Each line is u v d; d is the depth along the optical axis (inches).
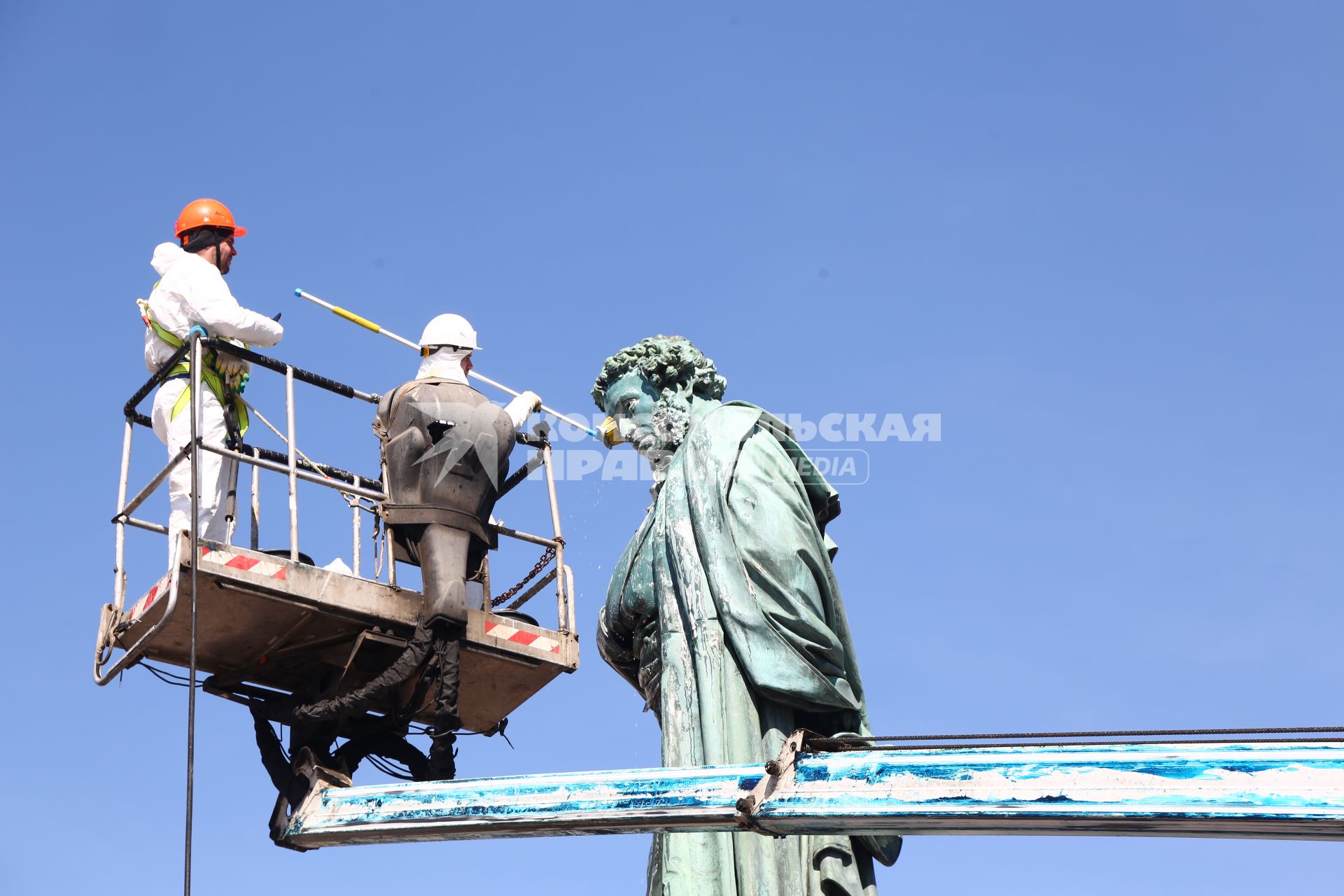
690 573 640.4
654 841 621.0
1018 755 480.4
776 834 508.4
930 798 485.1
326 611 604.7
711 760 609.0
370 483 645.9
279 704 626.8
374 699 609.6
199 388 631.8
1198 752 462.3
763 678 615.5
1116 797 464.8
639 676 681.6
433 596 613.9
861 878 607.8
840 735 507.8
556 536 673.0
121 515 636.1
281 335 652.7
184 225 709.9
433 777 605.9
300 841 587.8
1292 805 448.5
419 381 655.1
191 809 534.0
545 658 650.8
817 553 643.5
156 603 593.9
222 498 640.4
